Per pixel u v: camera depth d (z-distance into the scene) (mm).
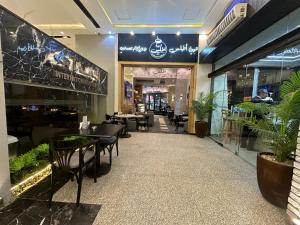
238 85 5250
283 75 3369
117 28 6715
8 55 2404
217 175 3375
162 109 19109
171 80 14922
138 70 11688
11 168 2549
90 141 2607
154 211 2240
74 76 4578
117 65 7508
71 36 7438
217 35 4688
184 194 2660
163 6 5215
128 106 9148
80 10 5203
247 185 3000
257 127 2676
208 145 5672
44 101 3756
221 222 2086
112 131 3408
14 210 2205
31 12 5484
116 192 2652
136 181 3021
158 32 7129
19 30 2594
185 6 5176
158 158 4227
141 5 5180
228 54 5953
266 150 3262
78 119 5242
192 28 6633
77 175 2418
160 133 7445
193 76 7441
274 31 3725
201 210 2297
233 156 4566
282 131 2404
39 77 3119
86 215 2131
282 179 2295
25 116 3250
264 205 2439
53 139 2311
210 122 7266
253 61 4254
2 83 2219
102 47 7379
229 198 2592
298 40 2773
